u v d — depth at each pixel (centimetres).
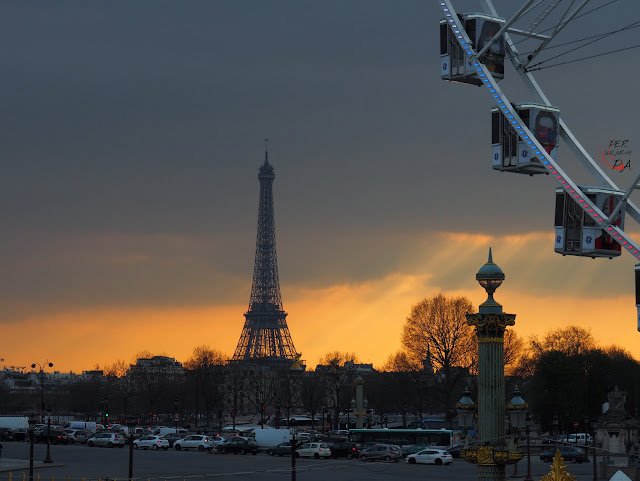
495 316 5062
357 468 13850
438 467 14338
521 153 5269
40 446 18075
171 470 12638
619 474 4759
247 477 11819
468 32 5466
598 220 4888
